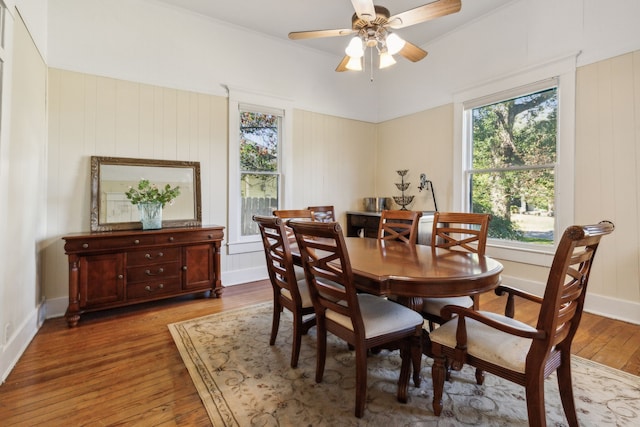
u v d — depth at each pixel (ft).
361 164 16.61
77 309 8.58
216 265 11.00
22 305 7.27
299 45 14.33
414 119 15.05
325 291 5.45
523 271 11.14
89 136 10.00
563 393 4.60
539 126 10.77
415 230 8.45
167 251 10.05
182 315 9.37
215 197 12.32
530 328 4.55
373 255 6.56
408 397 5.46
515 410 5.14
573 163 9.78
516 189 11.45
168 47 11.34
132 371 6.34
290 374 6.23
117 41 10.44
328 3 11.28
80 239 8.61
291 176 14.17
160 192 10.84
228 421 4.89
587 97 9.49
